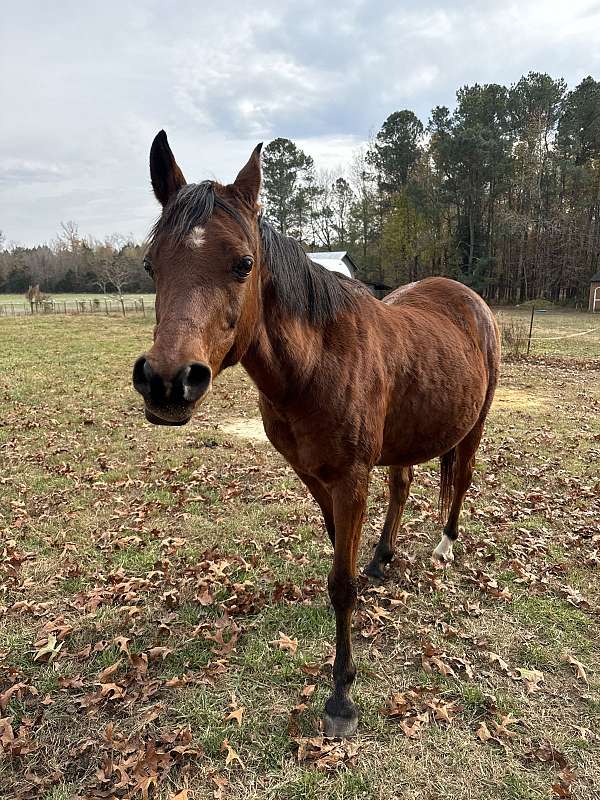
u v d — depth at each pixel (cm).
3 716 234
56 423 695
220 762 210
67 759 213
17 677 256
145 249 187
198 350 149
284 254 203
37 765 211
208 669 259
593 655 267
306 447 223
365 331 236
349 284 253
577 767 206
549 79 3672
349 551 228
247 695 243
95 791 198
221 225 164
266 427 242
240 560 353
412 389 262
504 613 301
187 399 144
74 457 565
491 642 277
